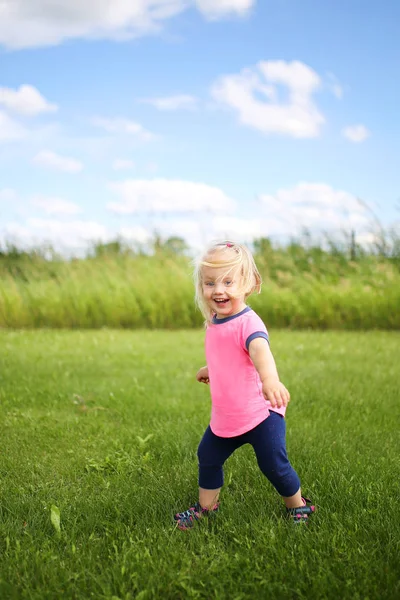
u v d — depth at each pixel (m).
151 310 13.66
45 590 2.62
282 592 2.58
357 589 2.60
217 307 3.23
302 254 15.05
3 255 15.59
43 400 6.15
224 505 3.46
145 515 3.37
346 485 3.67
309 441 4.68
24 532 3.12
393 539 3.00
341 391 6.50
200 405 5.92
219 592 2.61
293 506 3.30
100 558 2.91
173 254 15.66
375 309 12.95
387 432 5.02
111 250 15.91
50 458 4.42
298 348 9.50
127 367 8.09
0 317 13.97
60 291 14.27
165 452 4.42
